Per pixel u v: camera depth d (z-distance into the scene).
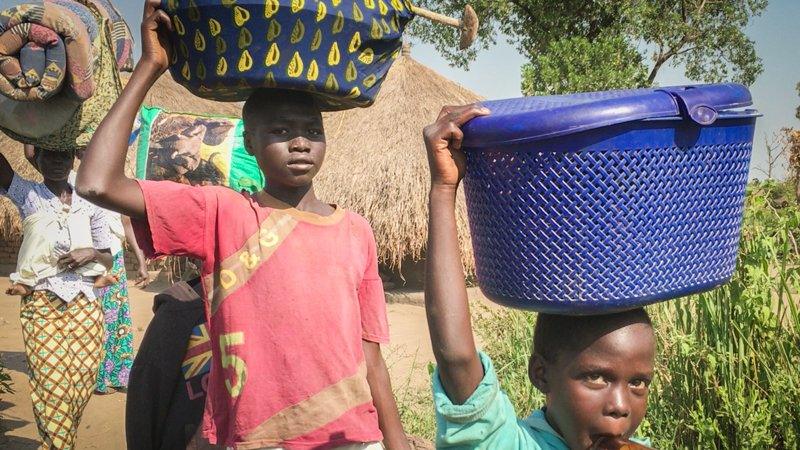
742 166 1.75
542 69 16.48
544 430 1.91
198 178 4.24
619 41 16.61
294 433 2.48
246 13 2.20
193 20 2.26
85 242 4.96
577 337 1.83
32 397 4.84
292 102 2.50
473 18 2.48
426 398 5.37
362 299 2.77
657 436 4.05
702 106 1.61
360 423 2.57
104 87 4.34
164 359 2.96
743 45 20.59
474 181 1.80
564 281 1.68
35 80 3.93
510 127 1.66
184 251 2.49
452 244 1.80
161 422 2.96
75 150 4.72
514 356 5.37
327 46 2.29
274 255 2.53
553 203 1.65
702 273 1.71
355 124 13.73
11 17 3.87
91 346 5.00
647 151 1.61
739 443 3.79
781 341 3.99
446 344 1.77
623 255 1.64
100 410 6.61
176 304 3.03
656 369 4.37
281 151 2.52
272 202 2.62
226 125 4.44
